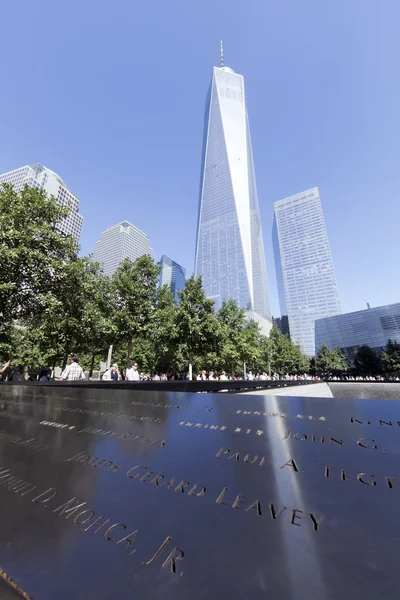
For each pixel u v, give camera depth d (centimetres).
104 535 147
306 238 13862
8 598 116
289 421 308
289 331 13300
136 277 2080
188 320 2072
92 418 376
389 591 105
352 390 2352
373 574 113
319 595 105
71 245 1429
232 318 2931
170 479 201
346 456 218
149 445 267
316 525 143
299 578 113
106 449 264
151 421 345
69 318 1623
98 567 126
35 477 215
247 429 292
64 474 218
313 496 169
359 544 129
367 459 212
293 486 181
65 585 117
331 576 113
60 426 346
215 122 14188
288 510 157
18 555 135
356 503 160
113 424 341
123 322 1920
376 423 285
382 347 7406
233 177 12569
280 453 230
